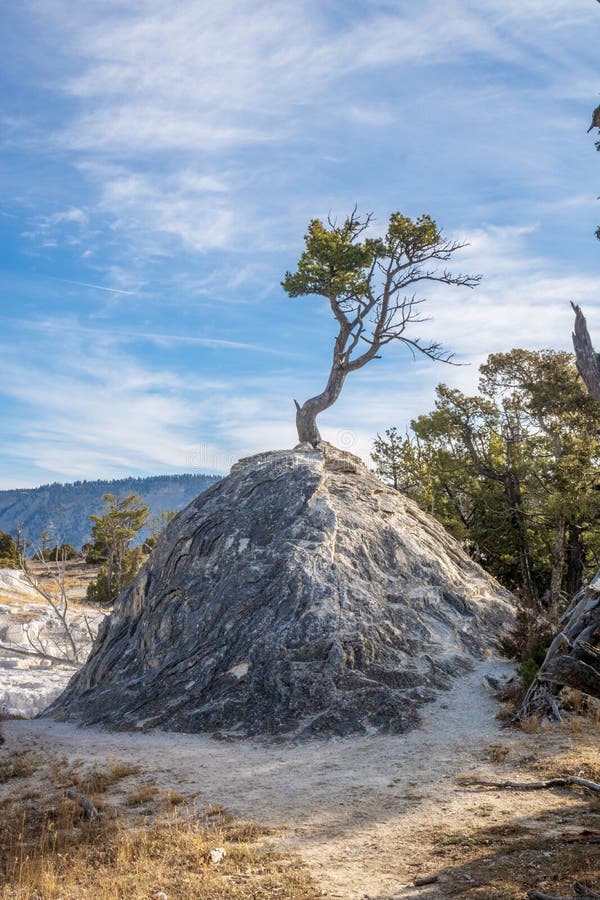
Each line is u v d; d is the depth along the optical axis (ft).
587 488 126.41
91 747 61.31
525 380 158.10
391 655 72.18
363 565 84.84
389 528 92.94
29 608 186.80
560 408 144.05
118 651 86.38
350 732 60.54
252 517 91.91
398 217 127.95
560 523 136.87
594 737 50.62
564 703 57.52
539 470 156.15
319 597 77.10
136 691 74.18
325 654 70.38
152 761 55.21
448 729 58.44
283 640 72.33
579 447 132.98
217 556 88.07
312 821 38.55
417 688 67.46
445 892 27.27
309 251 126.21
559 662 35.17
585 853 30.19
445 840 33.76
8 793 48.73
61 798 45.62
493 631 84.02
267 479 98.48
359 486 101.81
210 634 77.15
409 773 47.19
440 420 171.01
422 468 177.06
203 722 65.72
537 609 86.28
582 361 34.55
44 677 127.34
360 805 40.91
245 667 70.54
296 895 28.12
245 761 54.60
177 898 28.60
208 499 100.32
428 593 85.25
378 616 76.84
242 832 37.06
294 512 91.25
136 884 30.19
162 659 79.51
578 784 40.70
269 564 82.69
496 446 168.76
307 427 122.21
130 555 243.19
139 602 92.53
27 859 33.76
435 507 171.83
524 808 37.76
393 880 29.35
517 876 28.27
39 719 79.66
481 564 164.45
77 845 36.73
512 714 58.59
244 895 28.48
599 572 60.23
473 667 74.64
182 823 39.42
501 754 48.65
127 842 35.53
